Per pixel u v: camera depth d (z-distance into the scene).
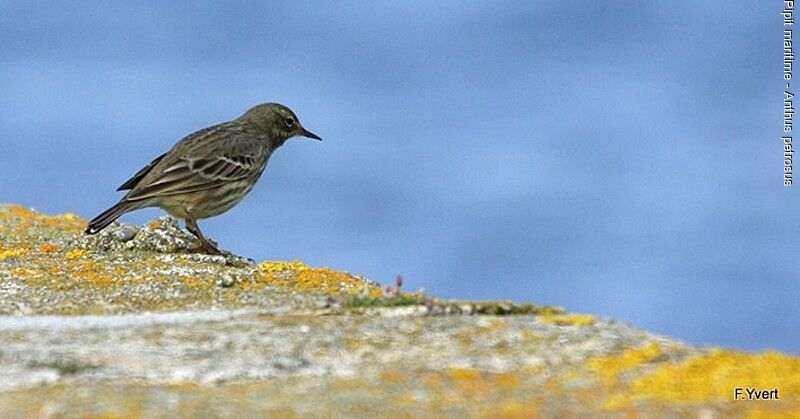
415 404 11.10
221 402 11.00
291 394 11.31
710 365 12.50
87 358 12.38
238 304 16.27
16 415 10.56
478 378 12.01
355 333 13.61
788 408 11.22
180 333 13.56
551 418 10.79
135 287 17.34
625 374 12.27
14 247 20.48
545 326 13.90
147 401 10.98
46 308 16.12
